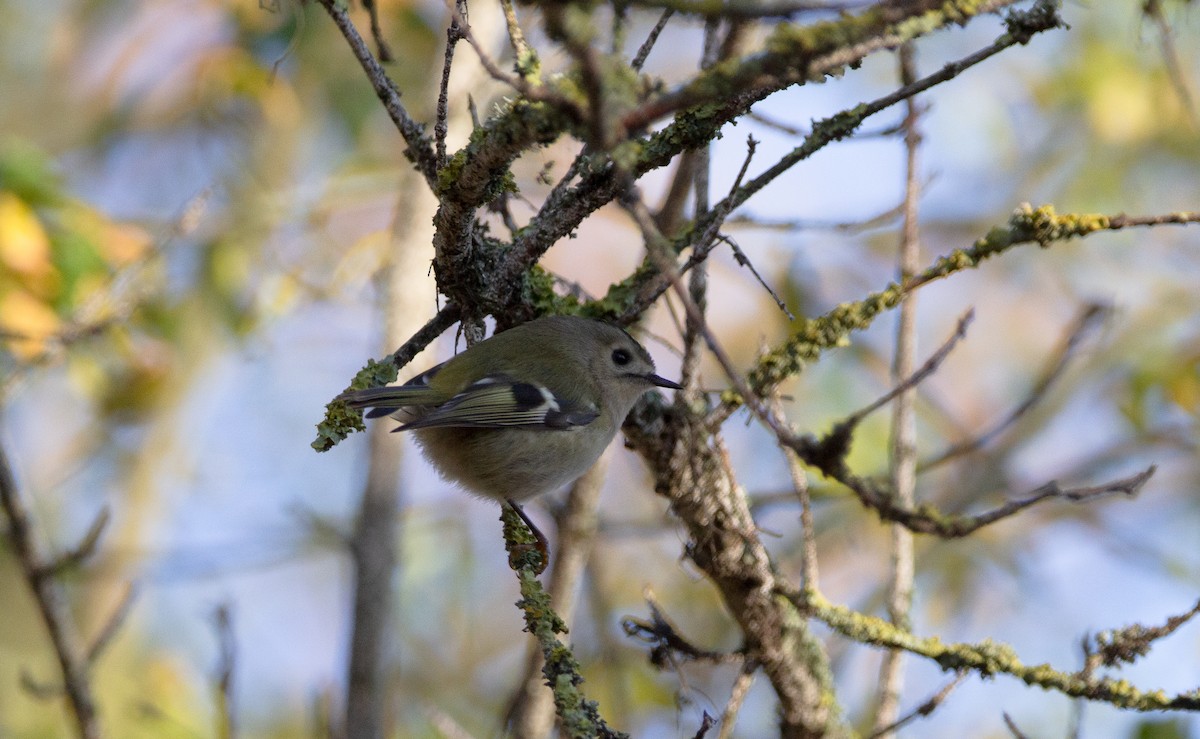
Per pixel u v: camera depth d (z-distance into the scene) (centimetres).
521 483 782
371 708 821
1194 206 1459
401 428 728
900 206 757
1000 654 630
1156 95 1341
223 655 773
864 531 1212
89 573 1141
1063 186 1470
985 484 1228
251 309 1273
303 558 1348
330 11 642
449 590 1360
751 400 435
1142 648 615
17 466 823
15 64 1567
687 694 711
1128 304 1297
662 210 776
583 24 392
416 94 1389
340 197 1338
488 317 720
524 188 1170
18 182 1058
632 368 785
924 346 1431
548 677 529
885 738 729
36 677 1334
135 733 1265
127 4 1544
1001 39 567
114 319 907
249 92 1311
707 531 664
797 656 692
